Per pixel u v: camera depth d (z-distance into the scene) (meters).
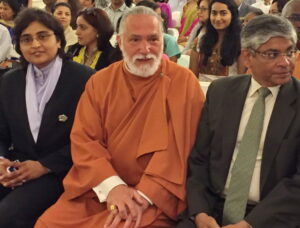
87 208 2.01
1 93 2.31
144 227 1.85
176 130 1.98
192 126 2.02
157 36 2.02
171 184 1.91
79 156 2.04
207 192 1.89
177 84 2.09
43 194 2.13
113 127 2.08
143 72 2.04
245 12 4.98
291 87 1.82
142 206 1.86
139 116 2.03
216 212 1.87
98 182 1.95
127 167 2.02
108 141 2.08
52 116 2.24
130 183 2.05
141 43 2.00
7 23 4.82
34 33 2.18
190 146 2.00
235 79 1.96
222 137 1.88
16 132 2.27
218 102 1.94
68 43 4.15
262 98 1.83
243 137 1.82
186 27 5.59
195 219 1.80
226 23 3.39
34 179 2.17
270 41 1.70
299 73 2.49
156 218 1.89
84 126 2.10
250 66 1.82
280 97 1.80
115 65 2.20
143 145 1.99
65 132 2.26
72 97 2.27
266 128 1.81
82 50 3.50
